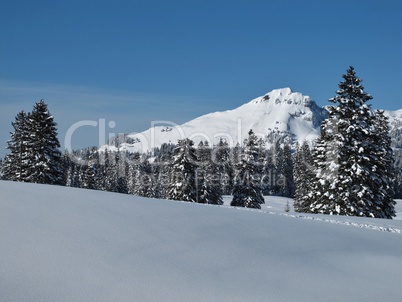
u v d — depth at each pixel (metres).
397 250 9.48
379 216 28.80
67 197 8.76
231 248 7.21
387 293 6.12
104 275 5.34
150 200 10.52
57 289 4.82
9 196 8.10
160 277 5.51
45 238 6.29
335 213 28.88
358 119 29.08
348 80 29.55
